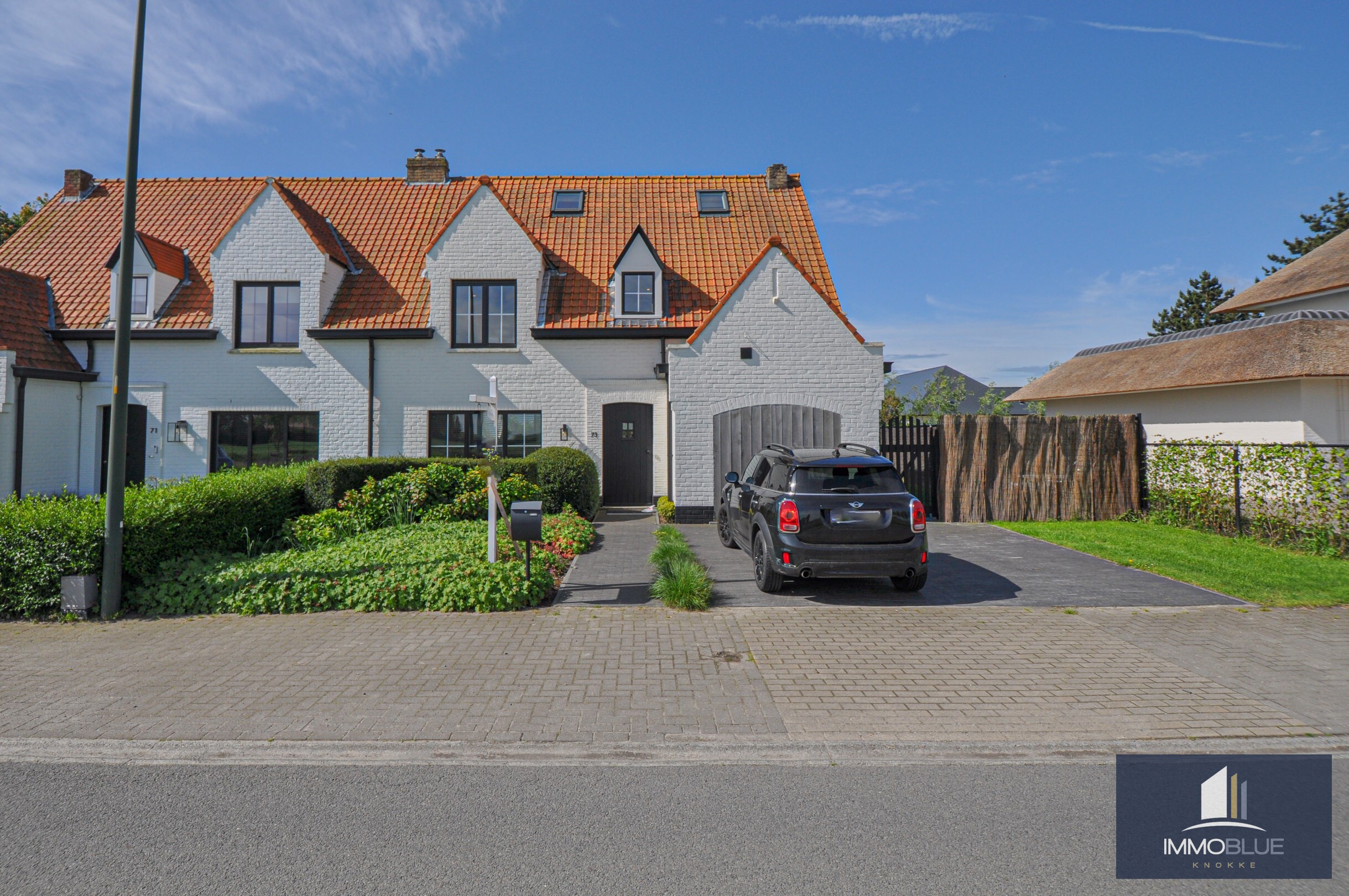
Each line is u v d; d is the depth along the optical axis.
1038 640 6.89
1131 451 14.09
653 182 19.84
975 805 4.06
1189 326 43.22
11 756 4.62
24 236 17.81
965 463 13.95
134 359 15.88
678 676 5.96
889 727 5.07
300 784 4.26
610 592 8.61
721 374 13.73
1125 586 8.88
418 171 19.59
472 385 16.09
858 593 8.55
